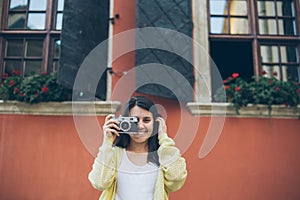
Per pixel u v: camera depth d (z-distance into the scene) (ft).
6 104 12.02
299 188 11.55
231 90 12.20
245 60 18.16
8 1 13.79
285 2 14.14
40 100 12.00
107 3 13.08
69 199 11.28
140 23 12.39
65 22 11.72
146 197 5.85
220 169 11.59
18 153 11.68
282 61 13.51
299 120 12.19
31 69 13.24
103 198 6.05
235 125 12.05
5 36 13.43
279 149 11.88
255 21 13.73
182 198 11.30
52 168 11.54
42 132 11.85
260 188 11.50
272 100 12.02
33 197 11.30
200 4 13.60
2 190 11.35
